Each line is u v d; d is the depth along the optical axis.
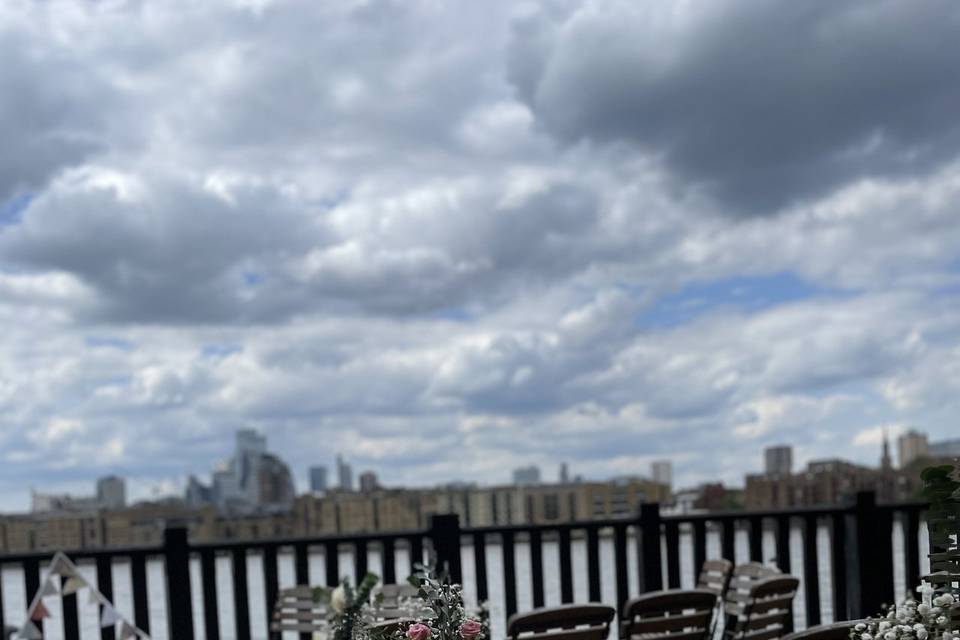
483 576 5.93
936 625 2.60
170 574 5.66
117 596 19.45
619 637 4.12
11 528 99.62
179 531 5.70
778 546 6.31
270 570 5.79
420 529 5.93
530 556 6.00
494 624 5.73
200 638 17.55
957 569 2.84
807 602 6.32
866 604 6.23
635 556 6.23
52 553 5.54
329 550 5.86
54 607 13.20
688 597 4.02
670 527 6.18
